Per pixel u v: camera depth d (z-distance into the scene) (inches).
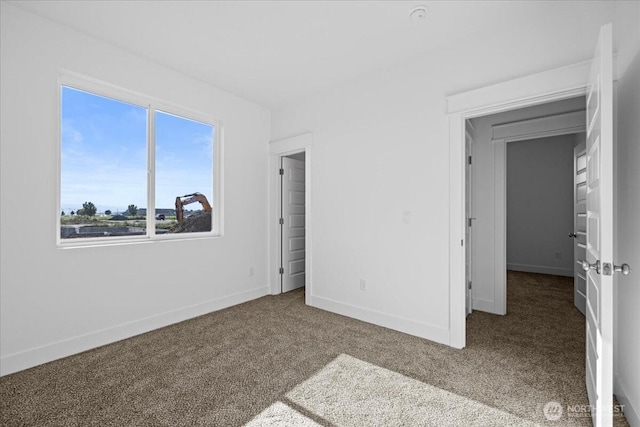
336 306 135.3
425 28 94.2
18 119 85.8
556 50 83.3
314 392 74.7
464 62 99.3
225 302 142.6
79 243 101.2
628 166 65.9
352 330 114.7
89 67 99.4
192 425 63.6
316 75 126.0
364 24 92.6
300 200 181.5
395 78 116.6
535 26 86.5
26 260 87.1
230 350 97.7
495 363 88.6
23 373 83.5
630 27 65.6
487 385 77.3
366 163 125.1
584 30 79.0
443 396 72.8
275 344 102.1
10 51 84.4
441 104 104.3
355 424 63.6
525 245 232.5
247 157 153.6
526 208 231.3
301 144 149.2
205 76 127.4
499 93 91.3
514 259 237.1
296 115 153.3
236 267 148.3
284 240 170.2
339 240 134.2
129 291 109.3
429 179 107.3
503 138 133.2
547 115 126.2
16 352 85.0
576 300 141.1
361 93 127.2
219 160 143.1
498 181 133.3
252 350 97.7
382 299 119.9
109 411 67.7
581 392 73.7
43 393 74.3
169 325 120.0
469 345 101.0
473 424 63.3
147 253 114.5
